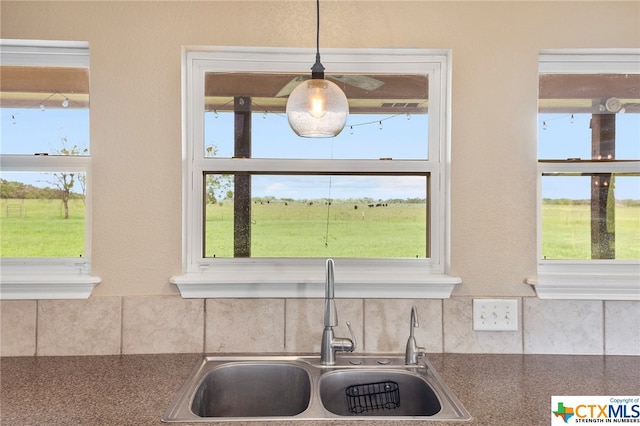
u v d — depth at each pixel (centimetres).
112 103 168
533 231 171
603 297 169
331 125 127
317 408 124
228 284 167
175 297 169
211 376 153
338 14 171
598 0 171
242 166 178
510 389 137
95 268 167
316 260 179
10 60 175
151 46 168
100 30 167
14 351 166
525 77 171
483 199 171
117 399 128
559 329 170
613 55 179
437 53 177
